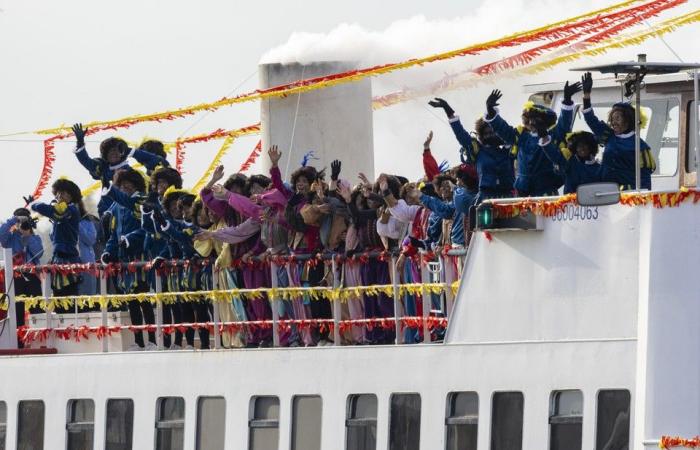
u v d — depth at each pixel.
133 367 78.38
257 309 79.06
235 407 74.62
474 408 66.69
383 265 75.62
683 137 67.81
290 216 76.81
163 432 77.44
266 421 73.75
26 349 85.94
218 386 75.31
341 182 76.62
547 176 68.12
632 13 69.31
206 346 83.31
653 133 68.69
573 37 70.56
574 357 63.44
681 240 60.03
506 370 65.38
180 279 82.88
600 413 62.75
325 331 78.12
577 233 64.19
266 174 92.31
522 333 65.69
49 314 86.88
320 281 77.25
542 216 65.00
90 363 80.00
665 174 68.25
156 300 81.56
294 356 72.62
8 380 82.81
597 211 63.62
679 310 59.94
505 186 69.88
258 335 79.25
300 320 76.88
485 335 66.75
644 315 60.53
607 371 62.56
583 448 62.94
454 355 67.12
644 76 65.44
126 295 82.62
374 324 74.38
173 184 85.44
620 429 62.22
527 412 64.62
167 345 85.62
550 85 73.75
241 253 79.38
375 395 69.94
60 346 87.31
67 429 80.88
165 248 84.12
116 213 85.81
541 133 67.06
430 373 67.94
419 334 74.31
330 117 90.81
